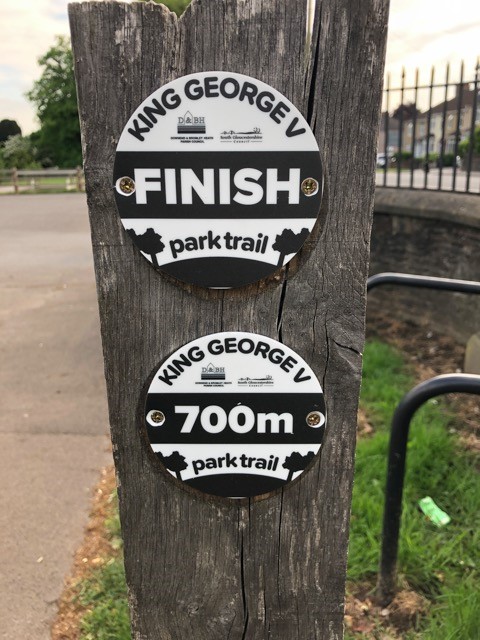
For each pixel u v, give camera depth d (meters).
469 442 2.87
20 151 42.06
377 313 5.15
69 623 1.92
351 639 1.82
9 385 3.82
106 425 3.25
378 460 2.61
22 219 14.06
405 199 4.66
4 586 2.07
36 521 2.41
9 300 6.11
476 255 4.10
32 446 3.01
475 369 3.59
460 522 2.29
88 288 6.62
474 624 1.77
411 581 2.02
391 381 3.61
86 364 4.20
